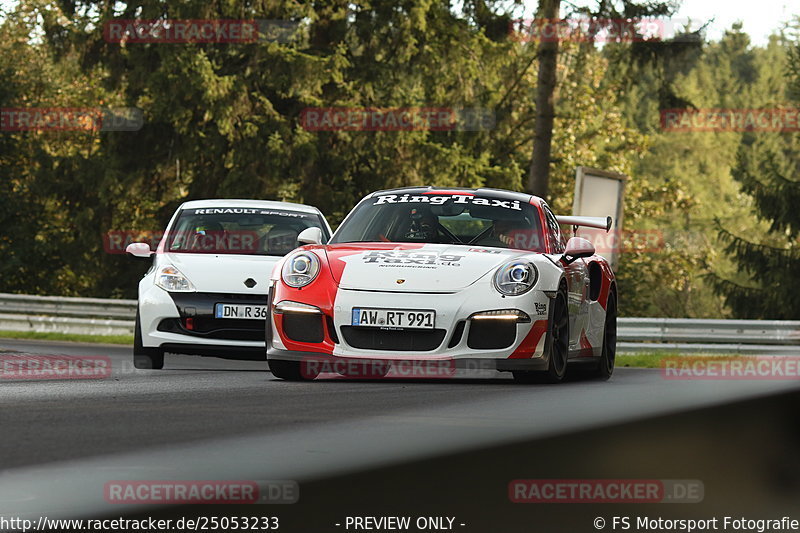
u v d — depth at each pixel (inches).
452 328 940.6
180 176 4060.0
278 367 1009.5
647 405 759.7
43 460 454.6
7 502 366.6
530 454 482.6
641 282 3806.6
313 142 3730.3
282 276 994.1
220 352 1312.7
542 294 974.4
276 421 616.7
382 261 982.4
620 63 3189.0
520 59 4106.8
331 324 957.2
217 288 1284.4
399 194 1136.8
